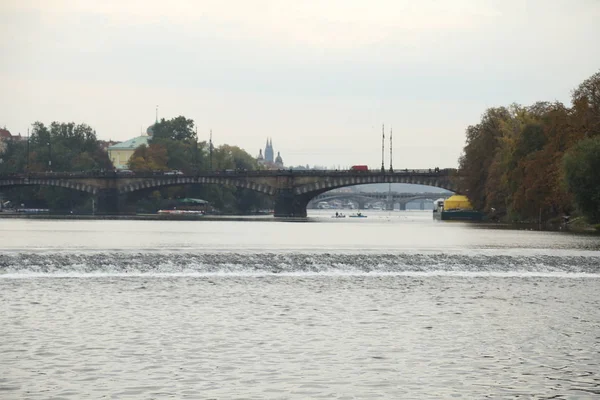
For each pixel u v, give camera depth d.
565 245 178.38
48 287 106.94
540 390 56.38
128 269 122.38
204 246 177.38
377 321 82.75
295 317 84.88
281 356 65.75
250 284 111.88
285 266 125.81
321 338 73.31
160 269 123.12
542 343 71.69
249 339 72.50
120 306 91.44
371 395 54.91
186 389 55.78
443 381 58.50
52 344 69.44
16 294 100.38
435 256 131.88
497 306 93.75
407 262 129.38
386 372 60.84
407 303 95.62
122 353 66.25
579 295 103.81
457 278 121.00
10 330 75.81
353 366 62.62
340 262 127.62
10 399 53.31
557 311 90.31
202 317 84.38
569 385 57.69
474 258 131.38
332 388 56.44
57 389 55.56
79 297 98.19
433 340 72.75
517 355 66.75
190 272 122.81
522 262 130.00
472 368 62.34
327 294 102.69
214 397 53.97
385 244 188.75
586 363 64.12
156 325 79.25
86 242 192.62
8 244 182.38
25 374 59.34
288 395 54.59
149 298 97.94
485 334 75.81
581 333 76.62
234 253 133.38
